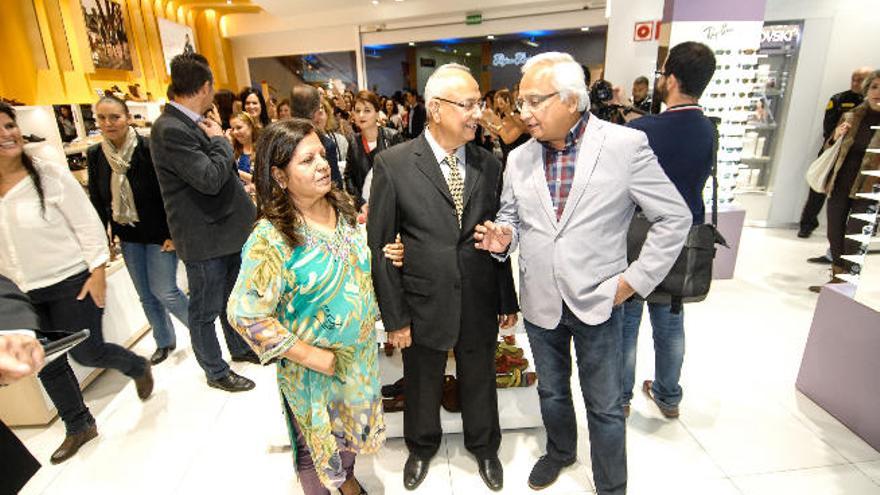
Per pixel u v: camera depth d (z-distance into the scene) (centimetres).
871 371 185
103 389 246
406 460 187
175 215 209
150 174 234
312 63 995
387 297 142
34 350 76
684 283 149
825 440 191
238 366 264
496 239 137
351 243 125
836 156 316
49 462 195
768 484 170
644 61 436
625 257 138
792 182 486
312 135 112
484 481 174
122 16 638
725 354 256
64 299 185
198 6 858
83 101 568
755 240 459
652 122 167
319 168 110
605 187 127
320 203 123
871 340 184
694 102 166
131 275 253
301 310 119
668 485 170
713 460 182
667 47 335
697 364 247
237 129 315
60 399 192
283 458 193
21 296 86
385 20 887
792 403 214
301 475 143
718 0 322
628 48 439
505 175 149
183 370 261
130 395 239
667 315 190
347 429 140
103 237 193
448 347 147
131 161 230
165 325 270
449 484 175
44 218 173
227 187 218
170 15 797
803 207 477
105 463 193
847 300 194
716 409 212
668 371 198
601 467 149
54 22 518
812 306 315
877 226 180
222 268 227
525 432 201
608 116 316
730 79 341
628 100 403
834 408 203
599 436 147
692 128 162
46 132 278
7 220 168
